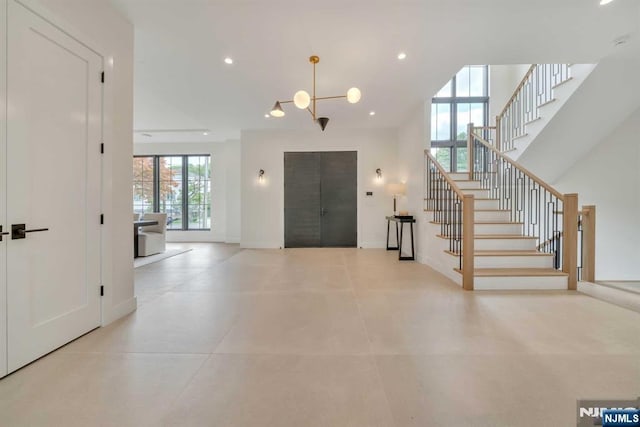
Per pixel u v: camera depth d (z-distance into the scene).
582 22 2.97
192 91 4.77
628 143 5.23
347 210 7.18
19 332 1.82
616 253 5.39
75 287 2.23
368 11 2.79
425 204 5.26
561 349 2.08
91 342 2.20
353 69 3.97
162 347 2.12
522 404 1.51
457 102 8.55
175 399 1.55
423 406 1.50
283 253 6.42
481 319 2.64
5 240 1.74
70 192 2.18
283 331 2.40
